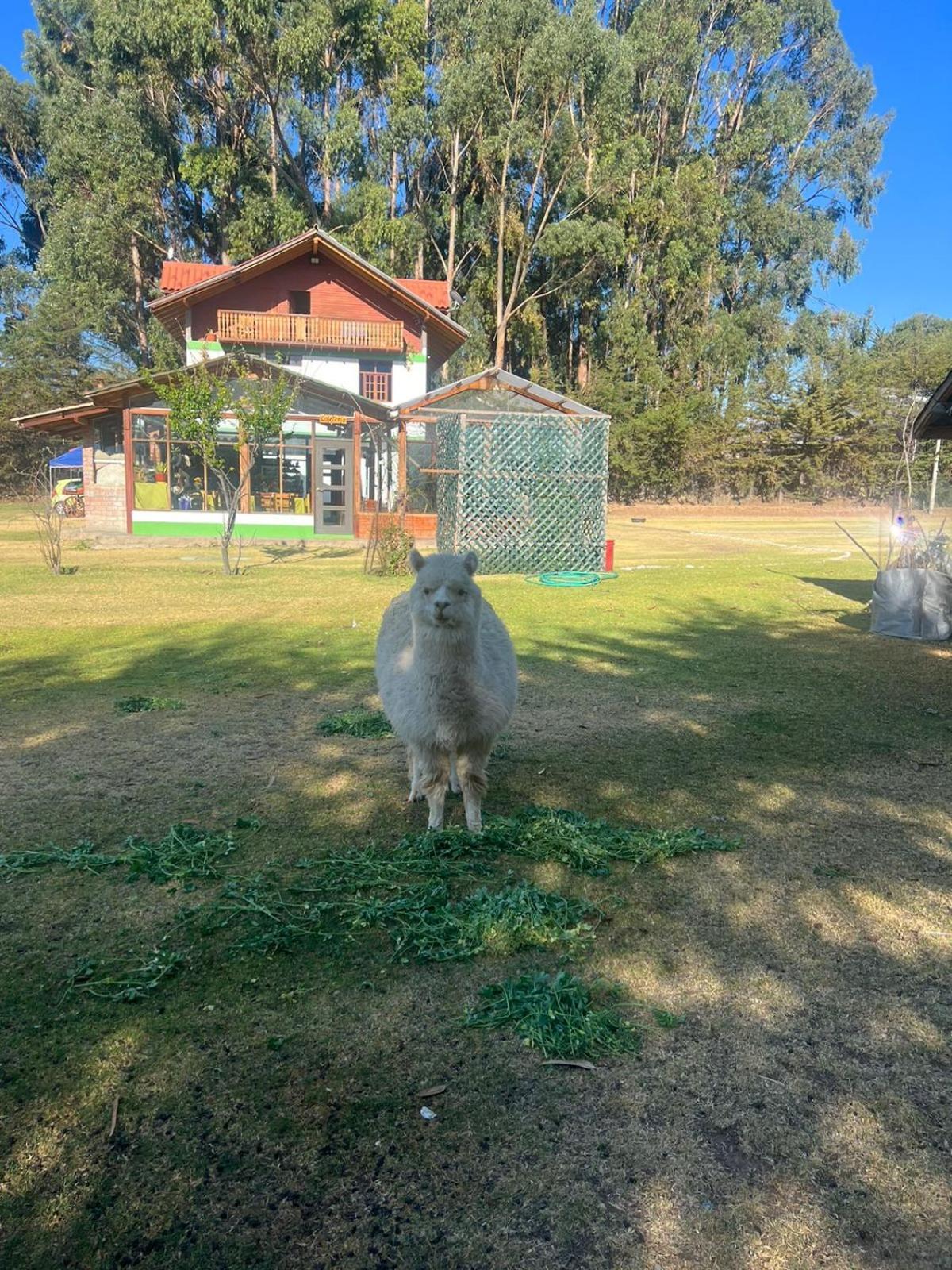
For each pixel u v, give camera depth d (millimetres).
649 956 3324
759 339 50938
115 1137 2379
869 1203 2174
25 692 7430
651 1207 2150
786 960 3297
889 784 5312
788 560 19078
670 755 5871
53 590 13469
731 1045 2787
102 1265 1998
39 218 55188
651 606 12547
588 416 16562
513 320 44000
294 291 31250
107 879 3914
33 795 4992
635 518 35594
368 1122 2434
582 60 38062
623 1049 2750
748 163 53219
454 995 3057
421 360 31734
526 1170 2264
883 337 51375
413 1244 2047
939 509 39562
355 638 9906
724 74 50938
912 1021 2922
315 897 3746
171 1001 3002
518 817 4613
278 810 4797
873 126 56062
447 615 4012
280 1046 2758
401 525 16203
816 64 55844
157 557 18500
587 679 8086
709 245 46781
